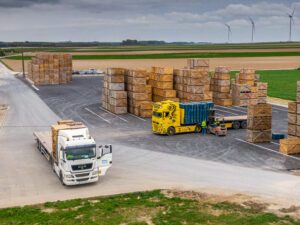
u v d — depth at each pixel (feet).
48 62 283.38
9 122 155.63
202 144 122.31
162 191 81.46
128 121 159.63
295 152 110.83
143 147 118.01
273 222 65.87
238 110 186.09
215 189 82.33
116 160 104.01
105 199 77.05
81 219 67.21
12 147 118.62
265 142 124.57
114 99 174.81
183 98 171.32
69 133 85.97
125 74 179.63
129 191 81.76
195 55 583.17
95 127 147.23
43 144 104.83
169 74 173.58
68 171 82.94
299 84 113.91
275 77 321.93
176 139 129.39
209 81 203.10
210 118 140.67
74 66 438.40
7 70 420.36
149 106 167.12
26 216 68.69
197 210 71.15
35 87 269.64
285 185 84.58
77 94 236.22
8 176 92.32
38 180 89.45
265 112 123.34
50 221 66.44
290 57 553.64
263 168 97.14
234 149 116.06
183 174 92.32
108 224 65.26
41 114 172.35
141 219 67.36
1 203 75.77
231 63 451.94
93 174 84.99
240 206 73.05
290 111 117.60
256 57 551.18
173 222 65.77
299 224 64.95
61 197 78.89
